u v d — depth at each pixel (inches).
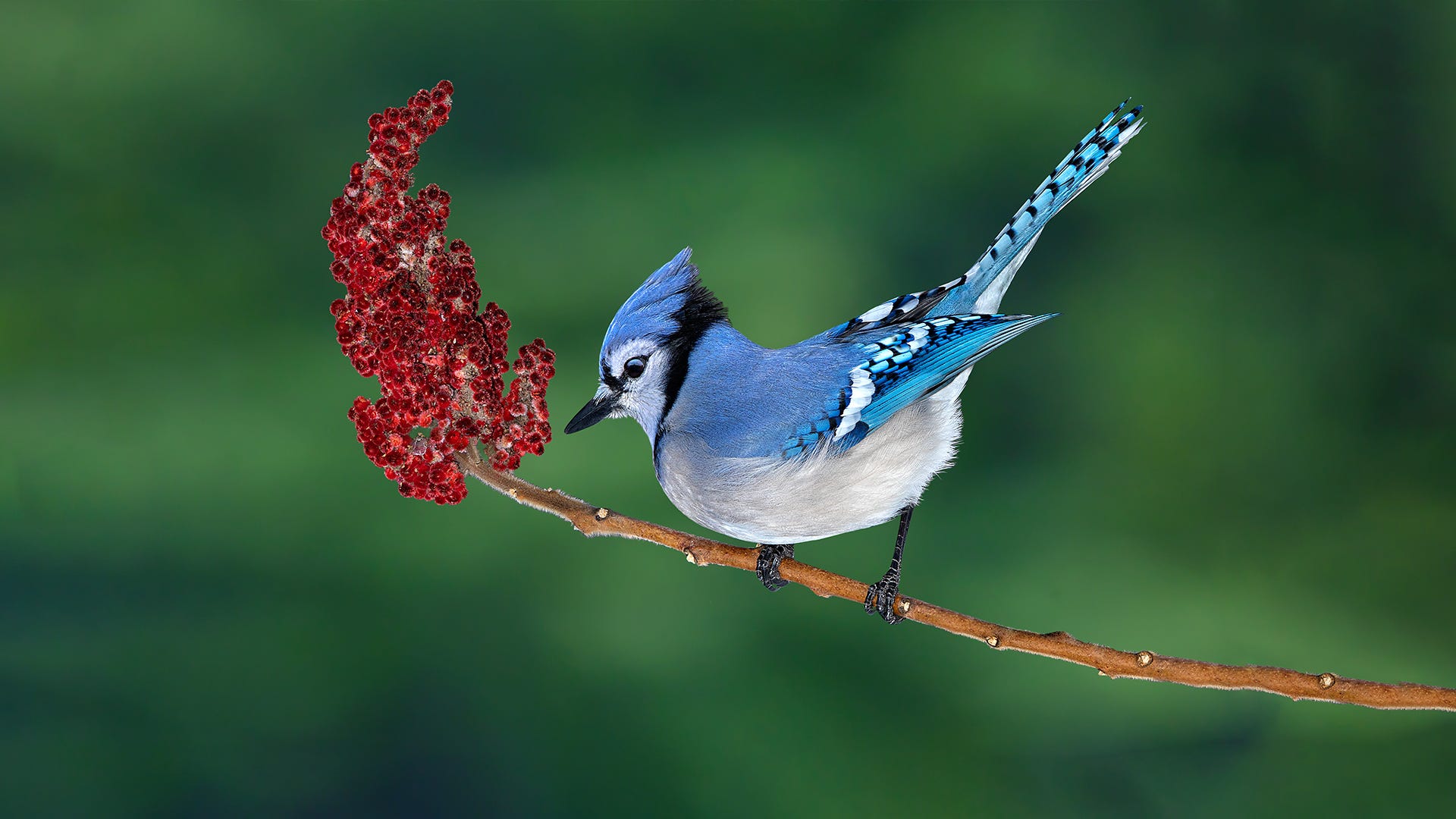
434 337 278.2
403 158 277.9
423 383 278.2
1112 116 283.6
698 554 278.8
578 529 278.8
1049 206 283.7
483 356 278.4
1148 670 277.0
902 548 281.4
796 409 281.3
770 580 281.9
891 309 283.4
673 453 281.6
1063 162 283.7
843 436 281.3
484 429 278.7
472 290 278.4
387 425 278.4
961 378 282.2
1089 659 277.4
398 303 278.1
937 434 282.0
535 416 278.7
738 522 281.6
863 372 281.6
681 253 282.0
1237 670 276.7
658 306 281.6
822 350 282.2
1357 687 276.1
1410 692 275.9
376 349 278.2
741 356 281.7
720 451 281.3
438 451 278.4
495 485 278.7
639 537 278.8
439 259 278.2
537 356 278.7
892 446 281.6
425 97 277.9
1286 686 276.4
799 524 281.6
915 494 282.0
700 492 281.4
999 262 283.7
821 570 280.1
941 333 282.0
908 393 281.6
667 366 281.4
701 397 281.4
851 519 281.7
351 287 278.2
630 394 281.6
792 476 281.1
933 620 278.8
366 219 278.1
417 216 278.1
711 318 281.9
